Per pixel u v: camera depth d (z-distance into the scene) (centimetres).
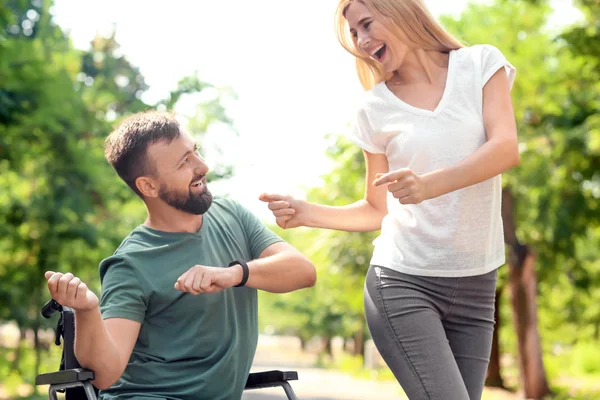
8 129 1358
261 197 332
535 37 1670
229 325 325
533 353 1777
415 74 303
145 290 317
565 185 1588
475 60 295
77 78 1681
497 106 289
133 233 333
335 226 330
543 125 1566
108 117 1811
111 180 1622
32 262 1719
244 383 326
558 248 1700
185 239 327
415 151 292
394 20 292
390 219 304
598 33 1320
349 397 1513
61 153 1523
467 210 288
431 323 287
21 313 1755
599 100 1502
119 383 321
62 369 299
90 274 1897
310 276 328
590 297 1930
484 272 294
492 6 1734
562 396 1825
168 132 324
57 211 1581
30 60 1316
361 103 313
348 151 1900
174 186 322
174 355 318
